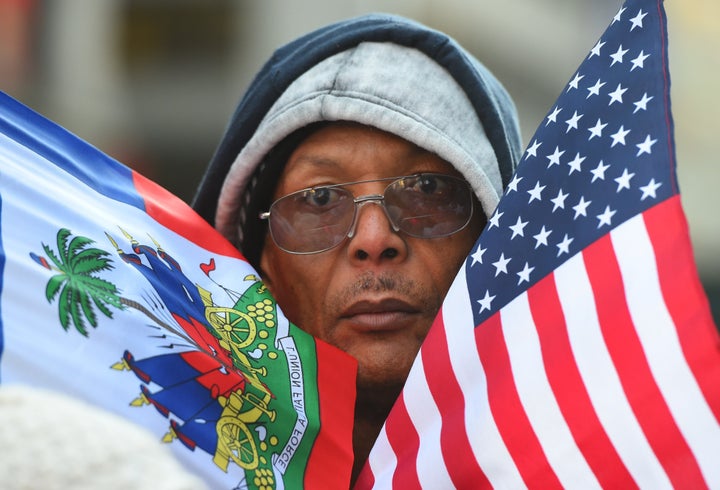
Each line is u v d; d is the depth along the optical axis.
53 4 28.58
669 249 5.62
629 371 5.62
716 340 5.35
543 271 6.12
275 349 6.90
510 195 6.44
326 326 7.48
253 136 7.86
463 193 7.50
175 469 3.39
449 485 6.14
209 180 8.30
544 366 5.95
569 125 6.34
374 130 7.44
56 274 5.50
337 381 7.04
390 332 7.37
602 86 6.29
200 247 7.19
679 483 5.41
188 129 30.25
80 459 3.22
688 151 33.81
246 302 7.09
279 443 6.32
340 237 7.43
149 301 6.02
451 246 7.45
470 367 6.27
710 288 22.28
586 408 5.73
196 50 30.25
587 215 6.04
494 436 6.01
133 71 29.94
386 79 7.45
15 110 6.49
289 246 7.60
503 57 30.78
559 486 5.75
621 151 6.05
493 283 6.32
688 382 5.42
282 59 8.07
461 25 29.05
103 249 6.01
